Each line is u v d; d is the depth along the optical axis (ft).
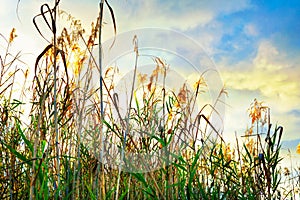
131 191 9.66
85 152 9.51
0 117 10.11
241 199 9.86
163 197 8.53
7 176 8.82
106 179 9.31
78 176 8.41
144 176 9.17
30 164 7.34
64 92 9.41
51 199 8.38
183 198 8.80
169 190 9.20
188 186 8.82
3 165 9.36
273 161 9.73
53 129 9.11
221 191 10.21
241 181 10.74
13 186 9.04
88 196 8.91
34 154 7.18
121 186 9.77
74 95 9.18
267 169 9.57
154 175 9.52
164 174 9.25
